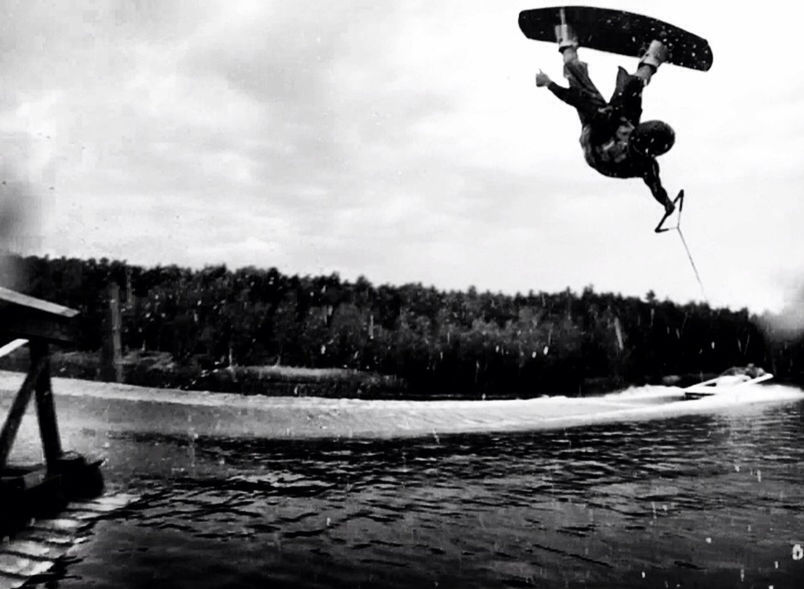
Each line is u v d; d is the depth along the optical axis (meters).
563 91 4.13
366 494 6.12
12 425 4.98
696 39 4.23
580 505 5.80
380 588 3.76
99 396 11.60
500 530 5.01
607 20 4.29
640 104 4.12
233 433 9.57
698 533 4.96
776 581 3.98
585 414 13.55
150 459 7.44
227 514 5.30
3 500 4.95
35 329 5.23
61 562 4.12
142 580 3.84
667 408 15.05
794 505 5.82
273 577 3.92
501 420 12.09
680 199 4.12
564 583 3.89
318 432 10.04
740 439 10.12
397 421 11.25
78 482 5.76
